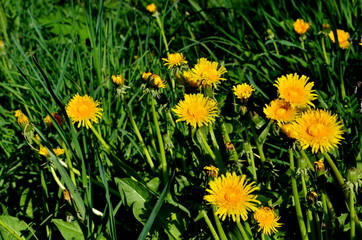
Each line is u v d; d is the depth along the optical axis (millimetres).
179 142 1038
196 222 963
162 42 1338
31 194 1067
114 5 1539
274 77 1208
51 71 1270
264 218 906
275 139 1056
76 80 1225
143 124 1134
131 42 1320
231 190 865
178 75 994
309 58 1210
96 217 1001
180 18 1418
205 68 965
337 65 1166
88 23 1256
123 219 1031
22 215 1050
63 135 929
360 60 1175
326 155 891
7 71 1201
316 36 1224
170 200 942
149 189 971
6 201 1080
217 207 884
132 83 1188
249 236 910
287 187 984
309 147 895
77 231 953
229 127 1022
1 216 974
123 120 1130
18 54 1310
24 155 1118
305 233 919
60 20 1366
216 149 960
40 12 1581
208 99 945
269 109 919
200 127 945
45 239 1017
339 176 891
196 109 918
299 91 918
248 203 859
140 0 1577
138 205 966
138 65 1222
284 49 1268
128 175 1010
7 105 1241
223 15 1387
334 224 930
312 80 1182
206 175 890
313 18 1280
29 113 1148
